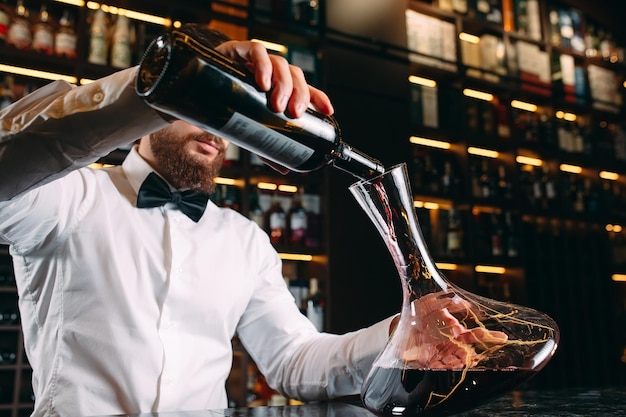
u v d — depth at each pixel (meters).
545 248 3.72
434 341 0.62
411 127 3.15
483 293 3.54
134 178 1.33
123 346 1.15
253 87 0.59
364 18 3.12
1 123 0.70
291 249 2.66
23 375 2.23
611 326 3.79
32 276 1.18
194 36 0.57
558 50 3.97
